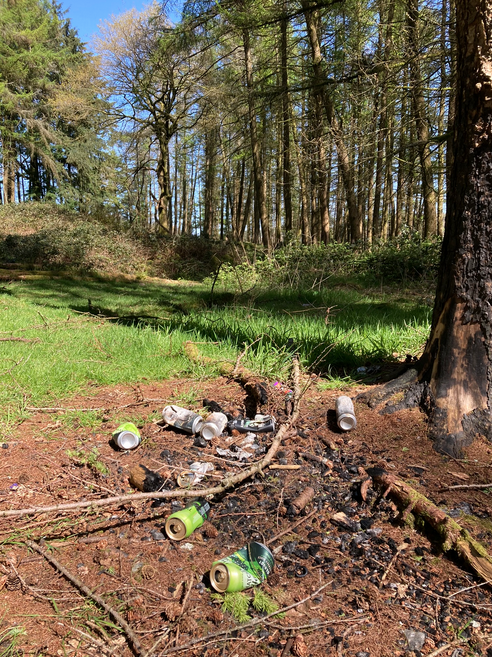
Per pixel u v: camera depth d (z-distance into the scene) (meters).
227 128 25.17
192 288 14.62
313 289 12.07
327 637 1.63
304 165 19.91
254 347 5.28
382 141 13.01
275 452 2.83
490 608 1.75
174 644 1.59
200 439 3.15
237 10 14.67
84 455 2.94
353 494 2.51
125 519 2.32
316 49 16.31
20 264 16.50
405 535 2.19
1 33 30.83
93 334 5.95
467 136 2.91
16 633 1.62
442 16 11.22
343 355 4.89
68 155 33.91
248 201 33.38
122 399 3.98
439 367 3.11
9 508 2.35
